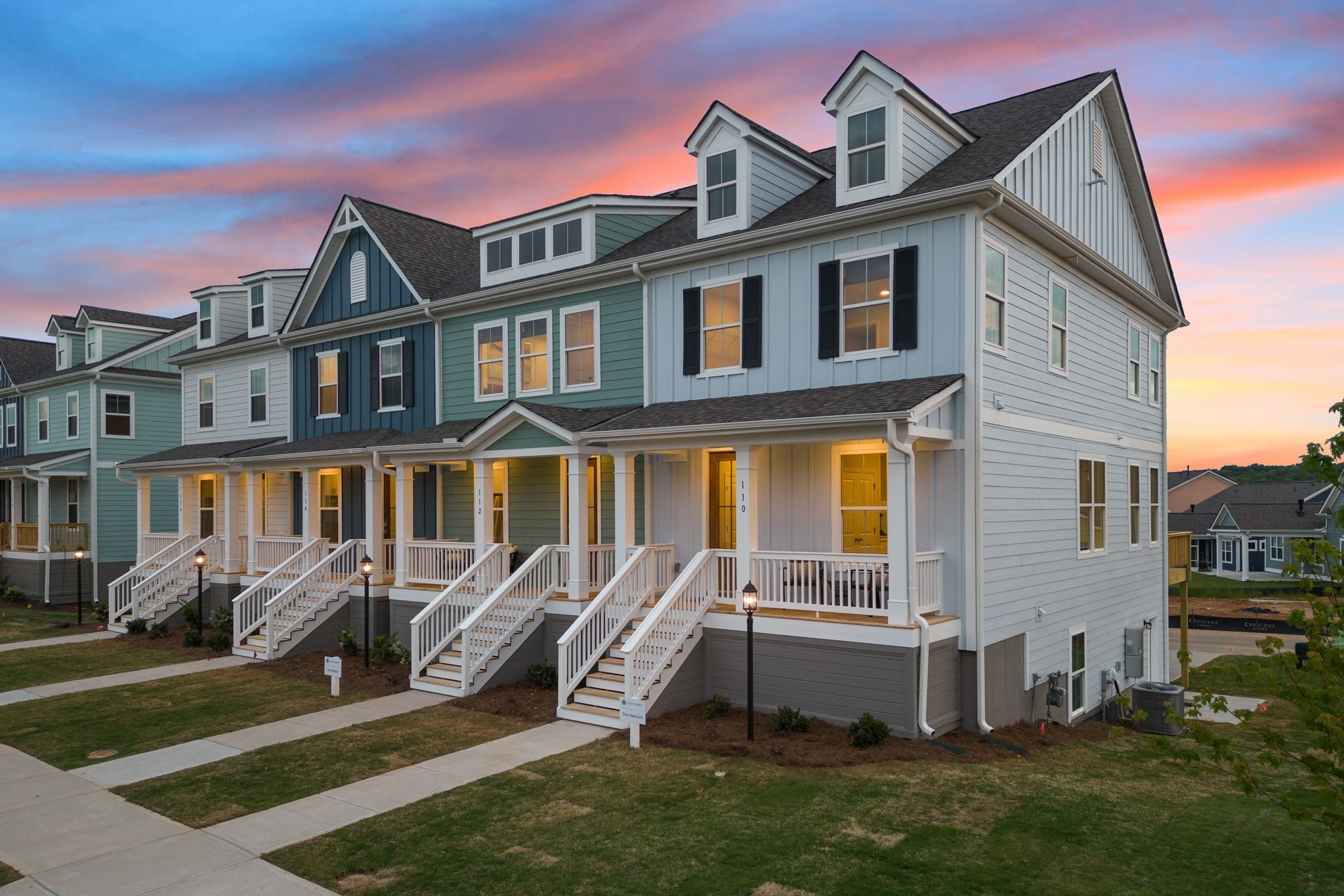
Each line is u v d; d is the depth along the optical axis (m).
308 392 23.92
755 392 15.29
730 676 13.77
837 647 12.66
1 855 8.60
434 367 20.69
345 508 22.70
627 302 17.33
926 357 13.46
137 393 33.19
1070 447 16.59
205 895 7.67
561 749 11.75
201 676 16.97
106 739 12.70
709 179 16.12
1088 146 17.34
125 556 32.66
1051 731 14.57
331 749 11.92
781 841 8.55
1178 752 7.06
